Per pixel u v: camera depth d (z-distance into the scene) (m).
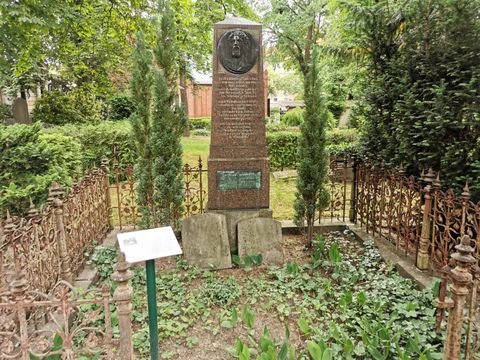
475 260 2.28
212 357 3.01
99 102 14.60
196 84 21.38
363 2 7.69
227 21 4.92
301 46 16.39
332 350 2.82
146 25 9.59
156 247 2.66
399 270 4.34
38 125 5.78
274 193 8.83
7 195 4.86
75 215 4.27
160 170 5.06
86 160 8.53
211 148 5.01
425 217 4.11
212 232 4.80
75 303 2.36
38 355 2.36
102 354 2.79
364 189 5.73
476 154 4.08
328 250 4.98
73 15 8.55
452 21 4.15
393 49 5.20
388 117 5.25
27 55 9.14
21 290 2.29
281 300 3.82
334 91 17.20
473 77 3.91
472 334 2.82
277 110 30.91
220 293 3.92
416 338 2.89
